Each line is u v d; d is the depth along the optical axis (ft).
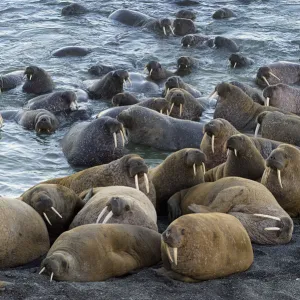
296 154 105.50
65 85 195.52
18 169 136.15
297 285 80.43
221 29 255.50
